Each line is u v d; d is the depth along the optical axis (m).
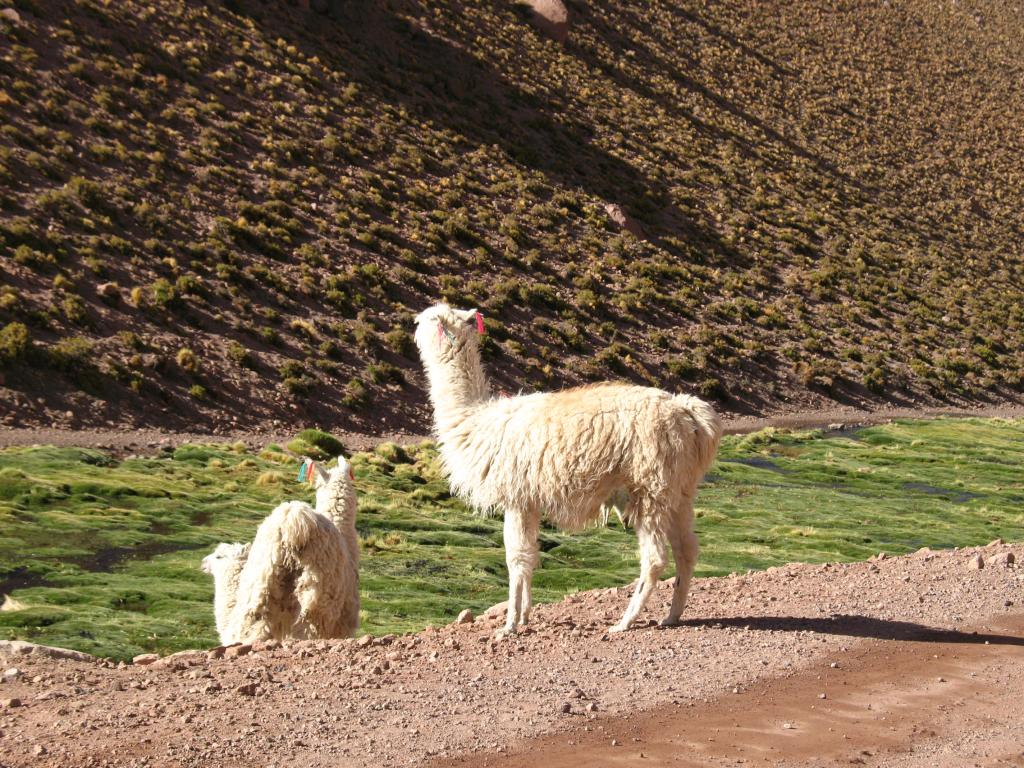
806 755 6.01
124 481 32.31
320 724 6.07
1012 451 55.94
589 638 8.48
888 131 117.75
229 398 49.25
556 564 25.94
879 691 7.33
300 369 53.28
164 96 70.06
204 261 58.38
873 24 146.75
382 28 92.31
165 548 24.75
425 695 6.75
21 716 6.03
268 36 82.12
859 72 130.00
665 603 10.28
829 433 60.06
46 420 42.62
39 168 58.09
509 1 109.38
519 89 93.38
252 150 70.12
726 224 87.81
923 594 10.62
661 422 8.45
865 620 9.41
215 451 40.72
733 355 70.00
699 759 5.85
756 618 9.45
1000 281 93.56
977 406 72.88
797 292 81.75
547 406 8.73
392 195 73.06
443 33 96.38
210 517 29.05
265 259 61.34
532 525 8.84
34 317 48.06
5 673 6.91
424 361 9.41
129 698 6.50
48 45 67.56
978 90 136.62
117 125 64.50
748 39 128.25
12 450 36.62
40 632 16.23
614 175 87.94
